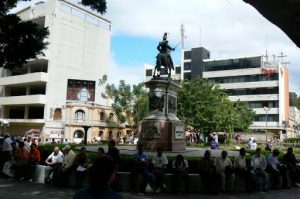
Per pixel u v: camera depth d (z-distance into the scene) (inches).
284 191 479.5
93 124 1984.5
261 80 2910.9
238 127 2222.0
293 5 83.4
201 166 457.7
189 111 1648.6
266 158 522.0
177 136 713.0
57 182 483.8
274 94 2839.6
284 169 509.7
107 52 2301.9
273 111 2827.3
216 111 1636.3
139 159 446.9
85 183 463.5
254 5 91.0
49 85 1915.6
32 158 537.6
